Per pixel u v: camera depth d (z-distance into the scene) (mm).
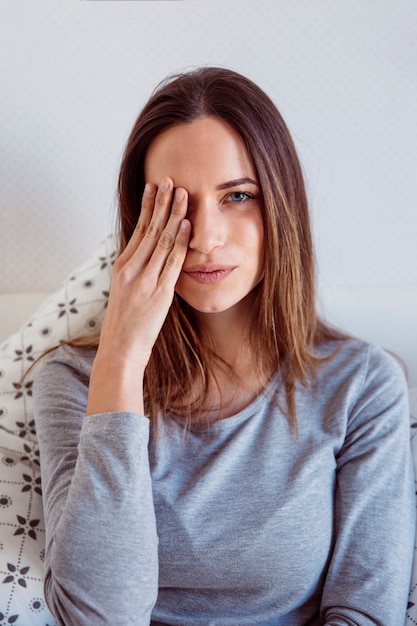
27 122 1368
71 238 1433
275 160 993
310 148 1379
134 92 1359
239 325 1068
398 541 990
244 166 958
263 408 1053
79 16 1324
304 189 1087
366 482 1023
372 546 982
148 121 962
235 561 956
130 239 1033
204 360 1062
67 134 1376
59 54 1339
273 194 990
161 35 1336
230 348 1073
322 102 1360
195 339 1060
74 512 851
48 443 1002
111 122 1374
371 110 1366
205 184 934
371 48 1339
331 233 1418
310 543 976
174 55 1346
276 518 969
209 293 966
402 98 1361
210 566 960
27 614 958
